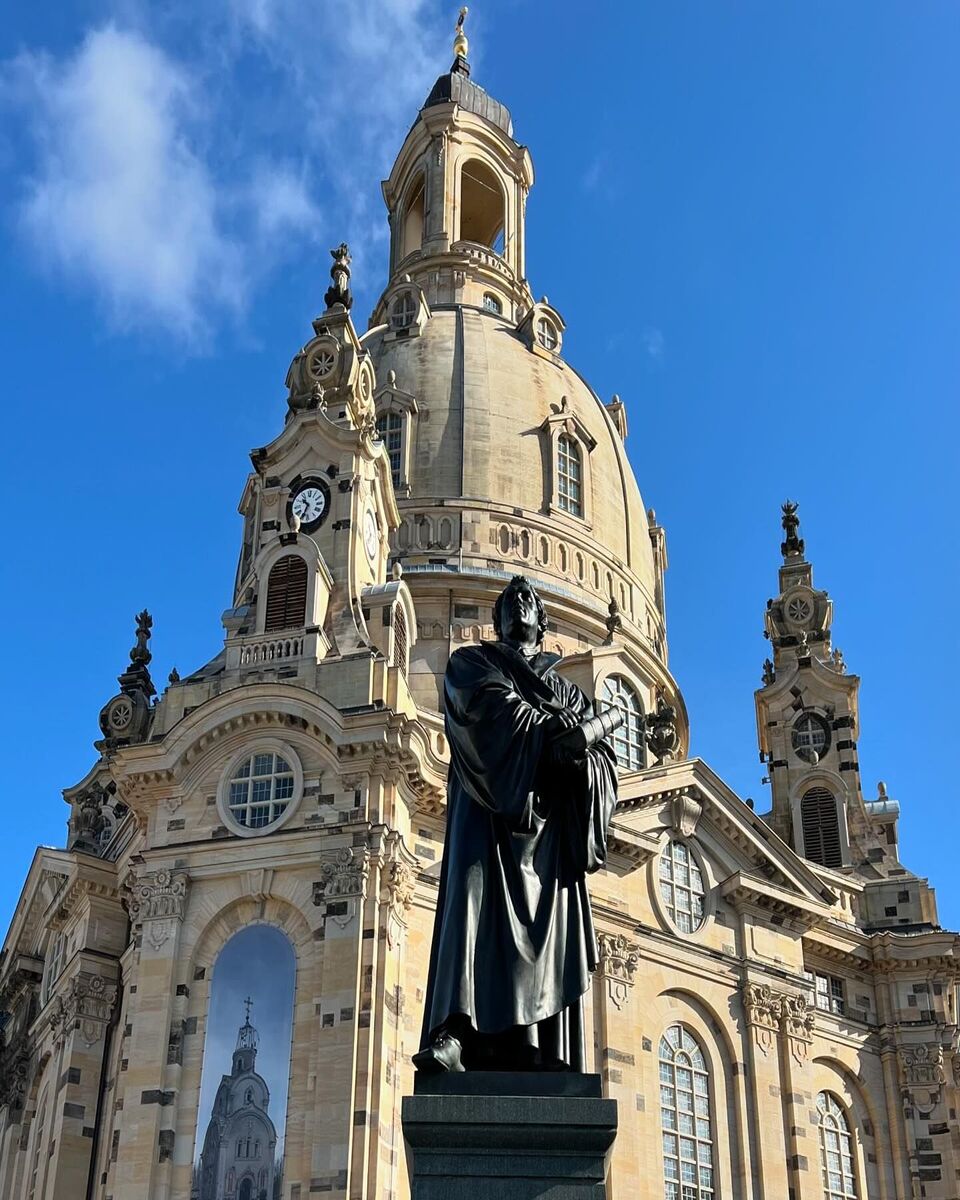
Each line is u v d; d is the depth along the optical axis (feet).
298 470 213.66
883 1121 226.58
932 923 242.17
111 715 255.09
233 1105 162.81
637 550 282.36
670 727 238.48
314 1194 153.69
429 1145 39.27
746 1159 201.57
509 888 43.55
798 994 218.18
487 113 357.41
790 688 274.77
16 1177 215.72
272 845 175.73
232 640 192.95
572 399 284.82
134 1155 160.04
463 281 316.19
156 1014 168.35
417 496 257.96
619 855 209.26
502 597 50.34
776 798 266.77
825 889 228.63
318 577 196.44
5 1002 240.32
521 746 44.14
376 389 270.67
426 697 235.61
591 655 244.22
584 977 43.45
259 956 171.73
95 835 239.50
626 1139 189.78
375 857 171.73
